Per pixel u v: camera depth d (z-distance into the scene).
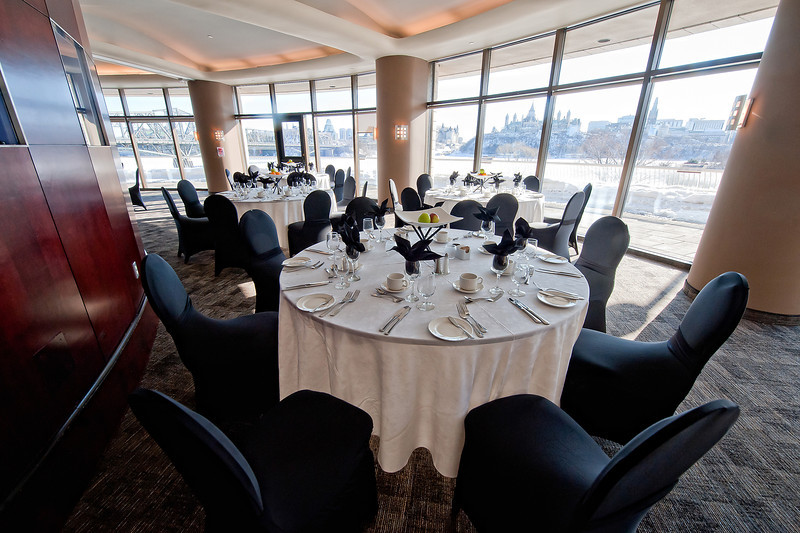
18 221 1.26
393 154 6.57
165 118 9.88
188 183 4.48
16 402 1.13
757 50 3.00
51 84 1.62
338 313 1.24
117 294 1.96
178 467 0.74
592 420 1.41
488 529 0.97
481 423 1.06
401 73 6.08
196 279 3.47
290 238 3.80
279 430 1.04
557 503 0.82
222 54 7.19
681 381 1.28
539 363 1.25
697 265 2.95
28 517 1.09
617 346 1.51
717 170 3.75
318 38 4.97
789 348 2.25
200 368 1.45
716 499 1.30
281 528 0.79
